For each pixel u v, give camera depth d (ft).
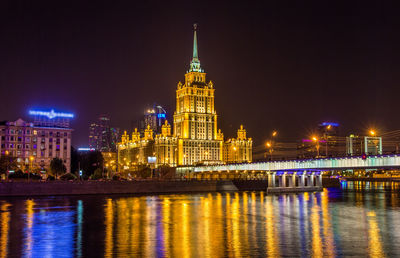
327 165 499.92
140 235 263.70
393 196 574.56
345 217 342.44
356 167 458.09
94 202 474.90
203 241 243.19
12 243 240.32
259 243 236.84
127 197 557.74
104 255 211.20
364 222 314.55
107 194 612.29
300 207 419.95
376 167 434.71
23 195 561.84
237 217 345.31
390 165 418.10
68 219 333.01
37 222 317.22
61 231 278.67
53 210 392.27
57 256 210.18
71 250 222.28
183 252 215.51
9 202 467.93
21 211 382.42
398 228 286.87
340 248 223.30
